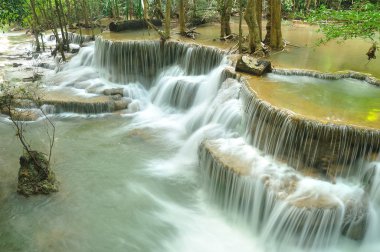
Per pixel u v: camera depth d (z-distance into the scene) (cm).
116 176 986
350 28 1019
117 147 1135
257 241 780
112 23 1898
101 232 787
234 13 2516
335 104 911
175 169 1023
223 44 1542
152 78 1616
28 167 898
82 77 1625
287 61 1295
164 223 823
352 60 1315
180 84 1383
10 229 782
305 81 1099
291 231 725
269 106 883
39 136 1190
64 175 980
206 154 919
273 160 861
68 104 1344
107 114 1366
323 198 727
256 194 783
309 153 797
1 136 1180
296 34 1866
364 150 745
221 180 858
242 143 953
